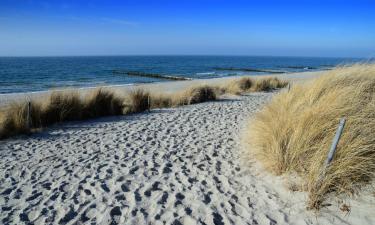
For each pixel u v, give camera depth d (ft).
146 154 17.74
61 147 19.21
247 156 16.57
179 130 23.39
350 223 9.66
